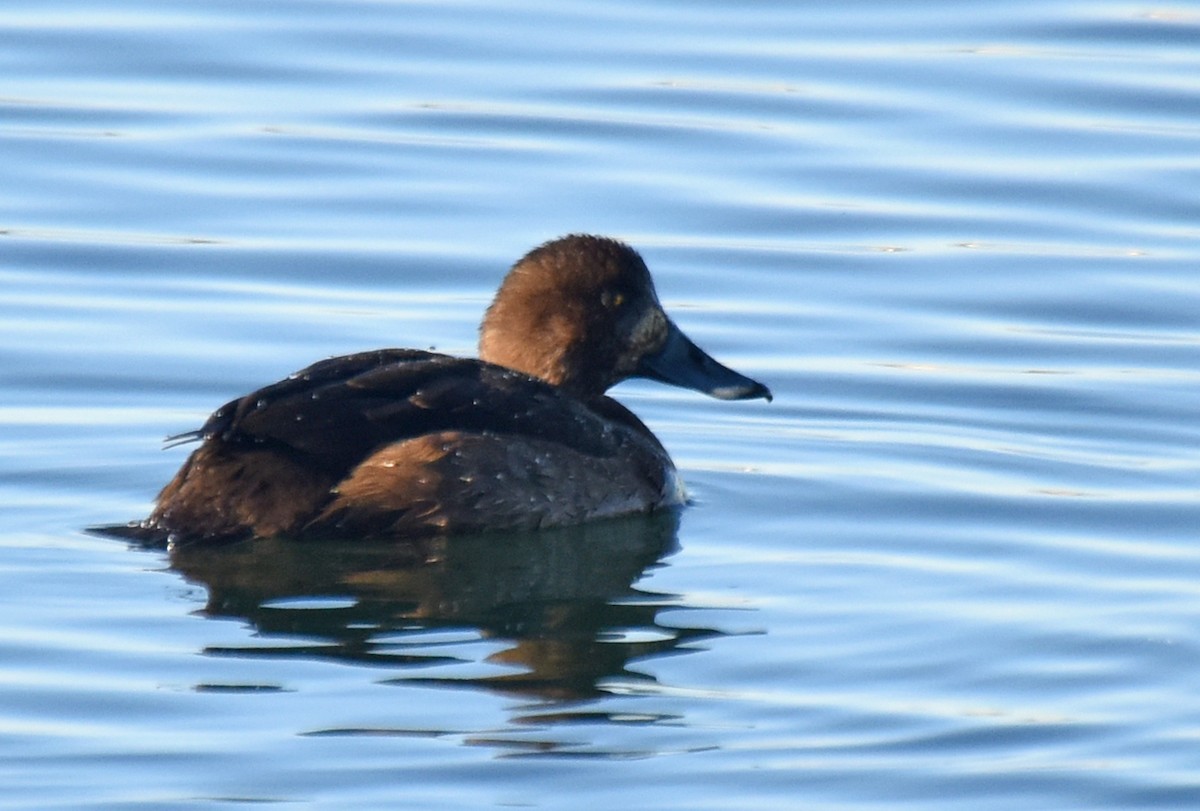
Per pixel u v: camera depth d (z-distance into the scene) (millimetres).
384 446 11703
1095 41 20594
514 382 12406
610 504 12375
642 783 8898
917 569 11461
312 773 8922
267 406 11531
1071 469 13156
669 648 10336
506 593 11156
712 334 15586
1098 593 11039
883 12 21344
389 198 17672
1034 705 9656
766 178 18094
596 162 18375
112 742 9164
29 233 16891
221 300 15914
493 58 20266
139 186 17750
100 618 10555
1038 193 17859
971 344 15445
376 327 15523
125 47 20281
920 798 8805
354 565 11516
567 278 13086
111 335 15180
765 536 12117
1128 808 8727
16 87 19391
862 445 13703
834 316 15914
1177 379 14742
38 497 12398
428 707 9594
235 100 19328
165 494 11617
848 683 9914
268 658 10117
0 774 8875
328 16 21156
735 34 20828
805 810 8703
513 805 8688
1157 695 9750
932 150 18531
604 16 21281
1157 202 17688
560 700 9680
